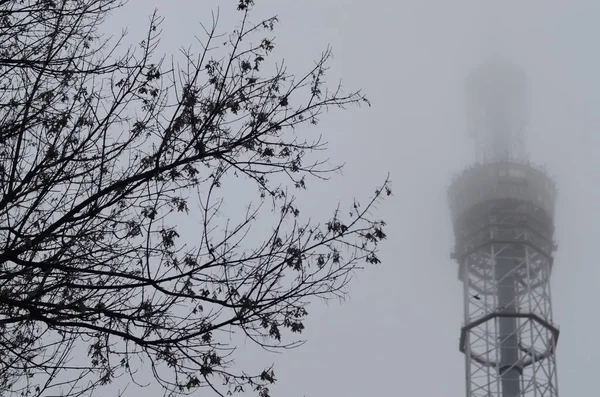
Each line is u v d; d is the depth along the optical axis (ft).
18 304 110.32
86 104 121.19
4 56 122.62
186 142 121.29
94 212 116.16
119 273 114.93
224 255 118.32
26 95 120.26
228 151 122.21
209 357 115.55
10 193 113.60
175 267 117.60
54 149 116.47
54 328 113.91
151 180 119.44
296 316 116.67
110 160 118.93
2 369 112.27
